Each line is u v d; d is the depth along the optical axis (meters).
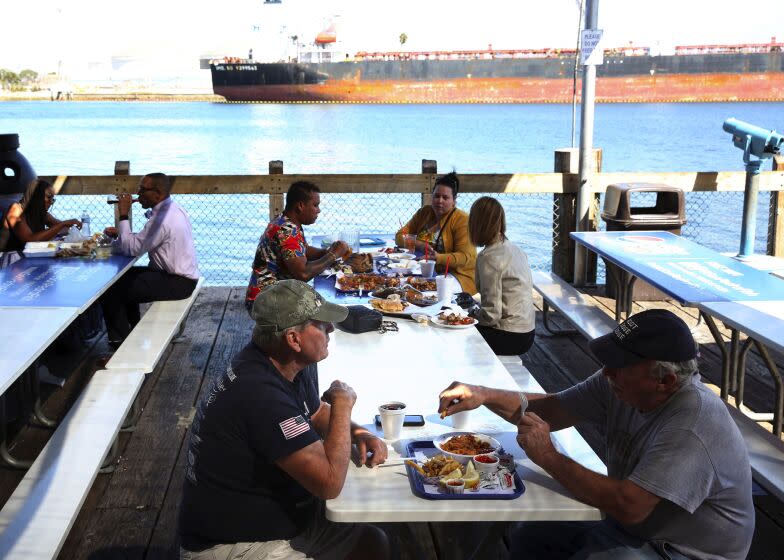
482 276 4.14
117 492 3.64
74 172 27.45
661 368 2.07
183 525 2.18
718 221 12.48
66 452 3.21
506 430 2.56
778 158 7.36
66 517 2.73
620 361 2.11
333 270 4.89
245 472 2.09
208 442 2.10
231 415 2.07
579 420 2.56
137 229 10.91
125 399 3.76
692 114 74.00
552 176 7.38
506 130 56.72
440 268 5.16
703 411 2.04
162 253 5.39
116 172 7.16
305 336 2.16
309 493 2.23
